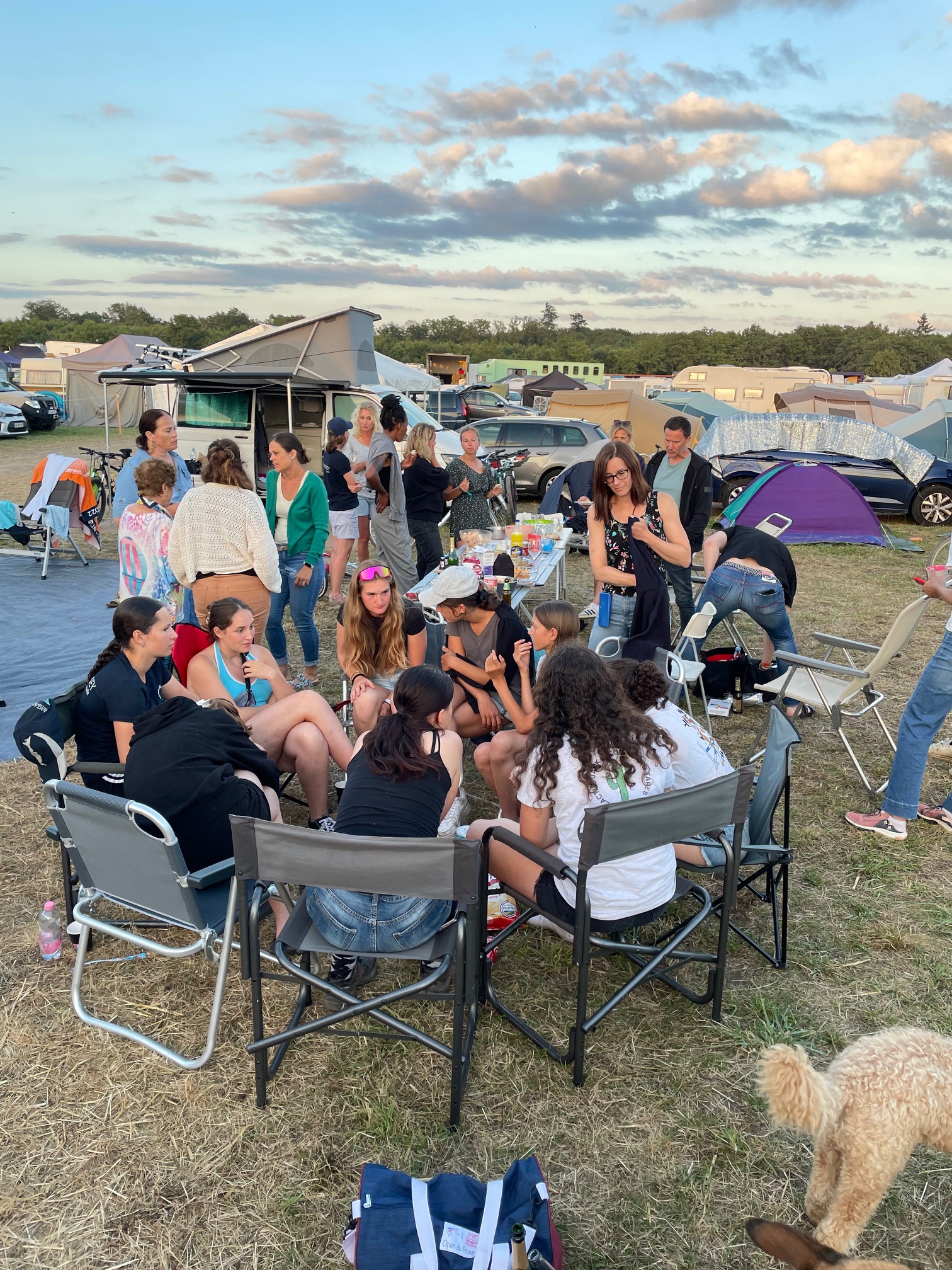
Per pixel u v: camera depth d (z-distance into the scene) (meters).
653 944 3.17
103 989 2.91
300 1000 2.71
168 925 2.91
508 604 4.55
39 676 5.86
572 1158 2.29
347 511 7.87
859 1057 1.96
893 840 3.94
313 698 3.57
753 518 11.59
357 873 2.24
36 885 3.47
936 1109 1.88
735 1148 2.32
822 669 4.23
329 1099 2.47
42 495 9.10
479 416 21.53
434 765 2.57
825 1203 2.05
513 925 2.78
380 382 12.91
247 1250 2.04
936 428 14.38
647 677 3.00
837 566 10.21
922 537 12.45
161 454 5.43
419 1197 1.97
